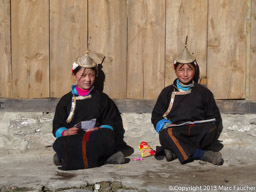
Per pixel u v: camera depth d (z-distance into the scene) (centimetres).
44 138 535
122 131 545
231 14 538
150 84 546
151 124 546
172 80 545
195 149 469
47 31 535
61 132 473
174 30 539
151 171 440
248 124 545
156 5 536
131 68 545
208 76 545
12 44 534
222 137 544
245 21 539
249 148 526
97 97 499
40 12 532
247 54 543
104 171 441
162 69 544
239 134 545
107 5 536
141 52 542
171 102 507
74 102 493
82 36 538
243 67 545
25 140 532
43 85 541
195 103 500
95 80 545
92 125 482
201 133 468
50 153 515
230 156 507
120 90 547
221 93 547
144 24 539
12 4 529
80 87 497
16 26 532
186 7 536
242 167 458
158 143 544
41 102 539
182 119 498
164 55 542
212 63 543
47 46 536
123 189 388
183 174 428
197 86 512
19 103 536
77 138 452
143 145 523
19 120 534
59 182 399
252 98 546
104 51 541
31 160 502
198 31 539
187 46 542
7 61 536
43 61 538
